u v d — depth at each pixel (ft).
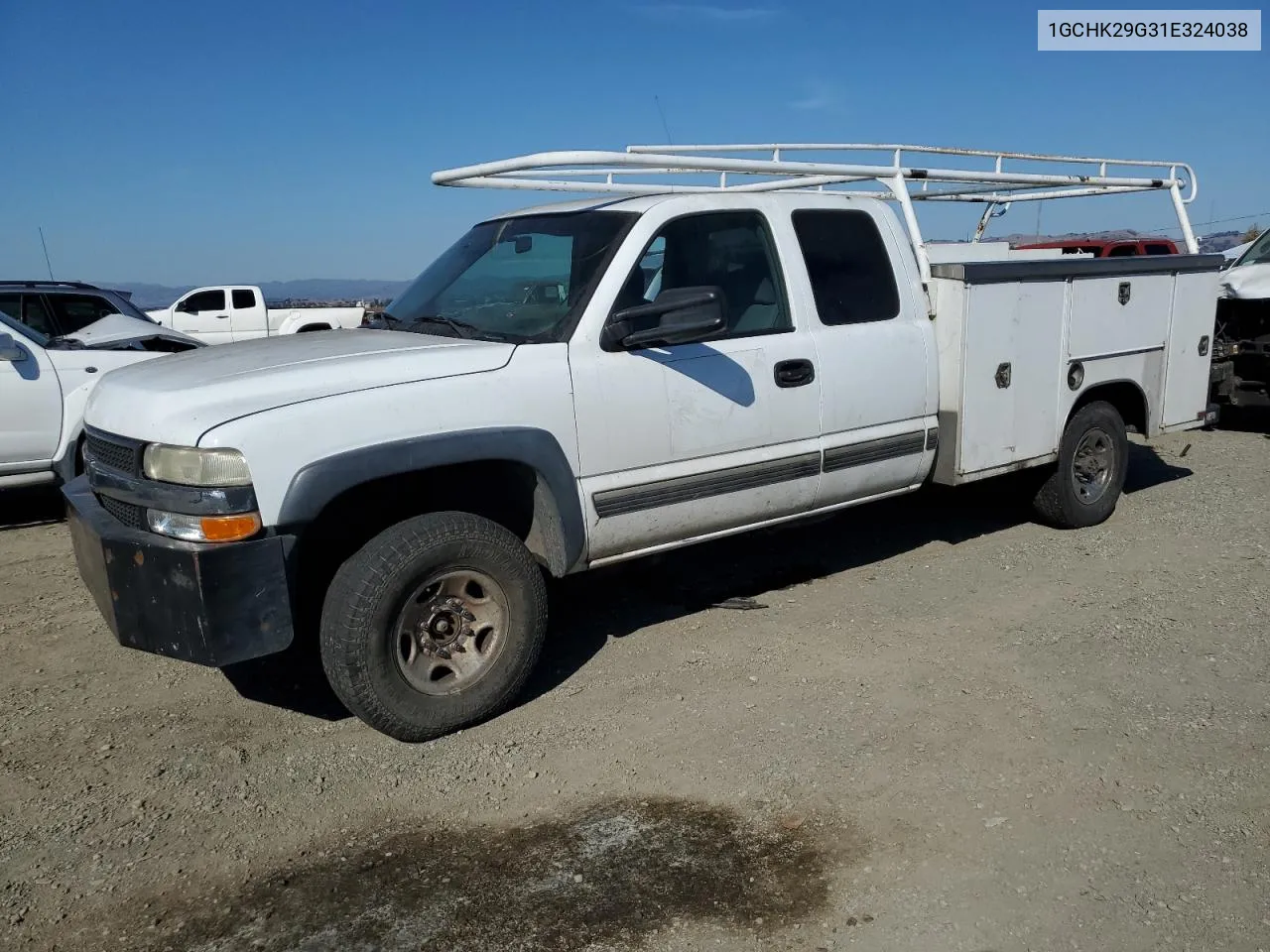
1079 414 20.07
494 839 10.66
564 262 14.66
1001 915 9.14
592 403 13.56
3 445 23.68
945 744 12.19
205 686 14.67
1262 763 11.59
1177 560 18.78
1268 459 27.68
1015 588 17.54
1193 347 21.90
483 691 12.98
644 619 16.69
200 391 11.77
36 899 9.86
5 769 12.36
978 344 17.53
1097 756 11.83
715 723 12.96
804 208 16.34
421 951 8.96
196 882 10.09
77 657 15.81
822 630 15.94
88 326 27.30
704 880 9.79
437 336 14.32
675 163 14.73
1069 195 24.57
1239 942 8.72
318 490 11.51
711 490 14.88
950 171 18.20
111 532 11.85
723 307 13.29
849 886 9.62
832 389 16.01
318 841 10.75
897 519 22.12
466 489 13.92
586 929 9.14
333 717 13.62
